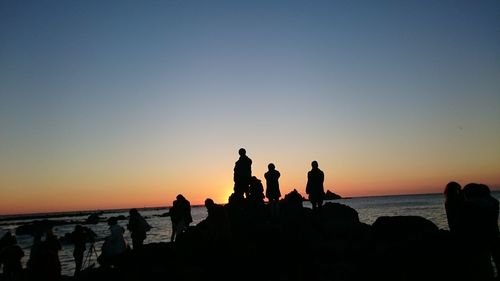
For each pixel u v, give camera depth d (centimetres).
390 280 993
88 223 10956
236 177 2245
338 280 1315
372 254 1110
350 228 2031
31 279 983
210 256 1565
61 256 3691
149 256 1703
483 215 867
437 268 935
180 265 1565
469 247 874
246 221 2072
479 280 850
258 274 1453
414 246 1008
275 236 1781
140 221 1928
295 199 2380
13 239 1546
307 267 1515
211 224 1595
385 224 1648
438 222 4616
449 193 955
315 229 2061
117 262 1714
